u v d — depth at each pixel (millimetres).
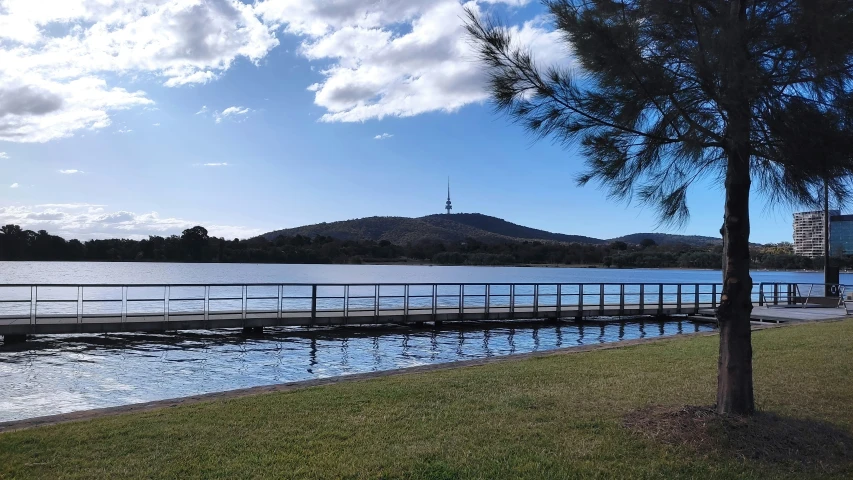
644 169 5910
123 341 20297
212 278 64062
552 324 26812
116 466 5121
